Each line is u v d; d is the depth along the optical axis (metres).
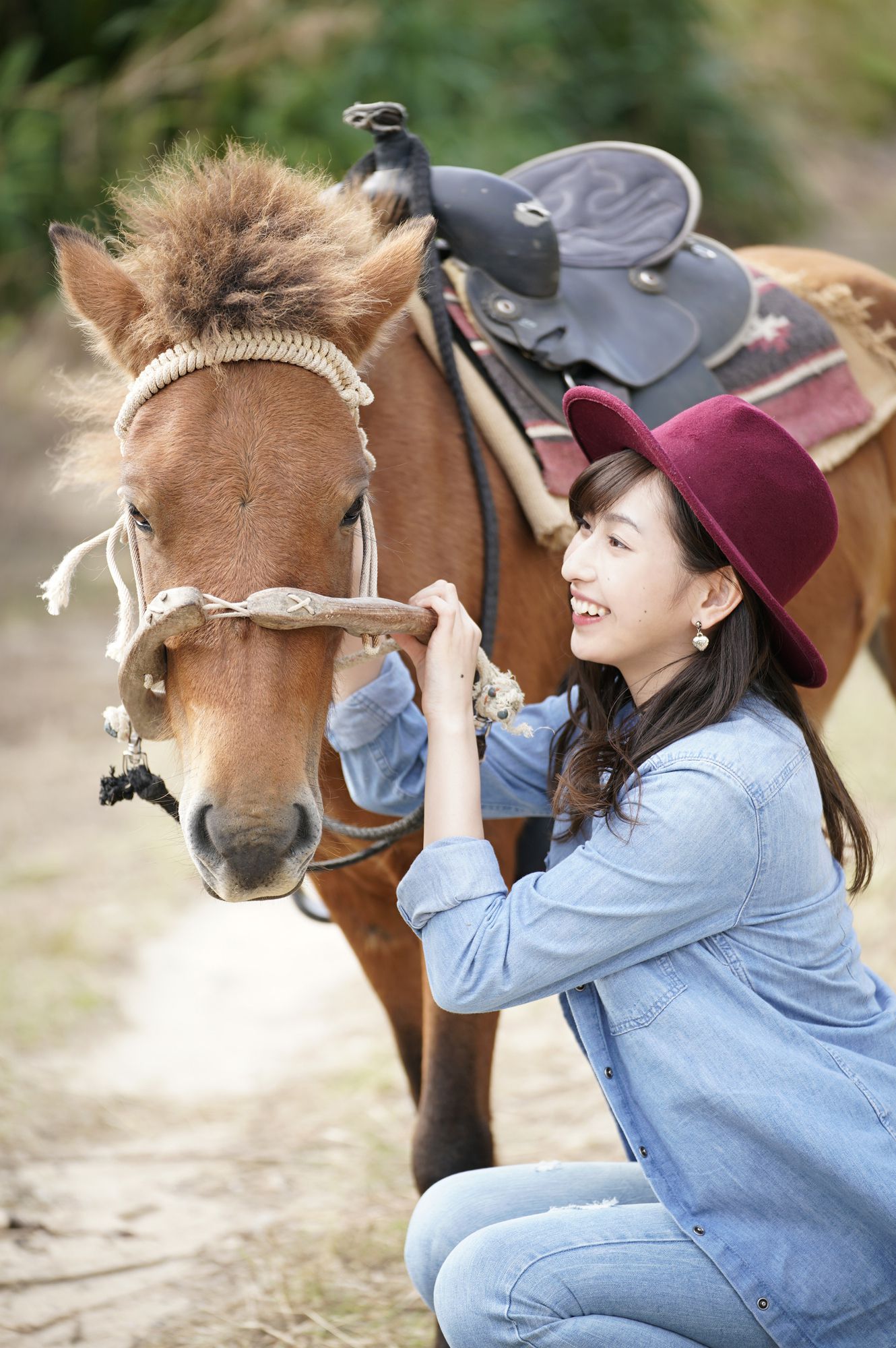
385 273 2.04
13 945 4.72
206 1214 3.16
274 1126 3.64
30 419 8.89
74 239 2.01
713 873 1.73
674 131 11.78
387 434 2.34
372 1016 4.31
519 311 2.56
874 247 12.51
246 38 9.74
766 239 12.25
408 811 2.23
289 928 5.10
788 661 1.90
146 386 1.90
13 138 9.52
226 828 1.71
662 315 2.73
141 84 9.65
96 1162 3.44
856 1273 1.71
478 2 10.74
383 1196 3.18
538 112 10.80
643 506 1.82
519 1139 3.38
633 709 1.99
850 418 2.93
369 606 1.83
